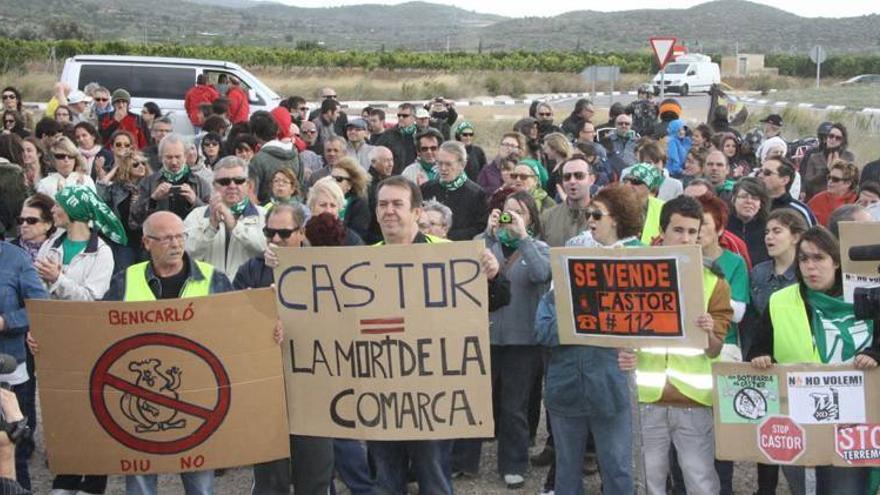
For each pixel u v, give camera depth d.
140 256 9.38
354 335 5.78
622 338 5.61
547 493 7.29
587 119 16.48
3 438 4.29
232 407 5.76
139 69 21.25
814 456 5.59
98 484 7.03
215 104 14.61
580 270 5.64
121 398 5.75
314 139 15.05
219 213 7.74
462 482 7.66
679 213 5.95
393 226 5.96
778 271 7.00
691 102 48.19
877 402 5.52
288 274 5.82
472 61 63.38
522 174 8.91
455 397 5.77
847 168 10.12
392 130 14.43
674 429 6.07
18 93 15.30
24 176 10.24
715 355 5.82
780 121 16.39
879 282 5.65
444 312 5.72
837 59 75.25
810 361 5.72
